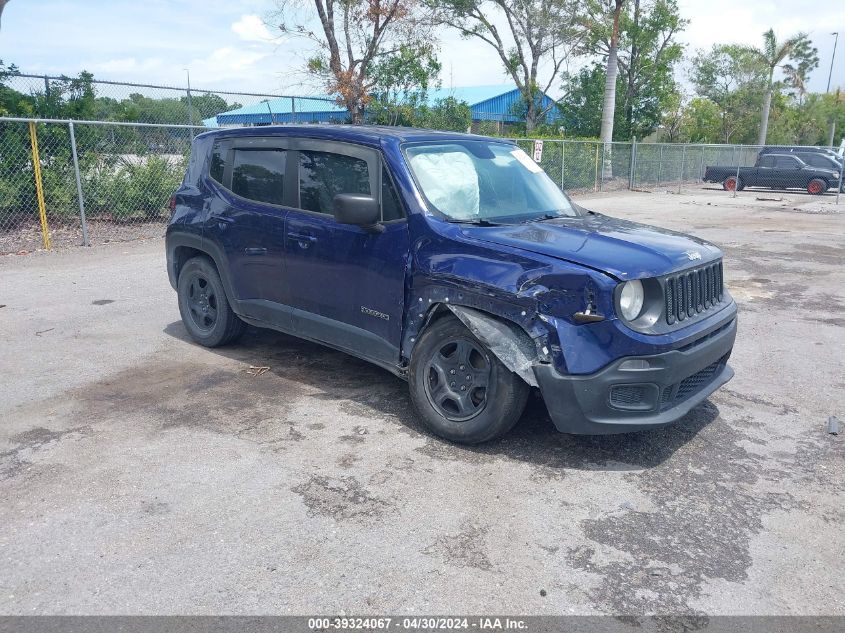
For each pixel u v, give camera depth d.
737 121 49.69
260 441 4.26
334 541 3.24
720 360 4.53
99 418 4.56
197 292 6.08
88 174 13.34
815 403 5.09
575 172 24.95
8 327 6.67
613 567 3.10
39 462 3.94
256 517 3.42
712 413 4.87
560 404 3.79
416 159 4.59
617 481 3.87
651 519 3.49
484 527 3.38
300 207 5.04
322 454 4.10
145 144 14.12
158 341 6.29
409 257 4.32
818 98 65.12
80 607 2.76
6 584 2.89
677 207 20.56
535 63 33.59
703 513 3.56
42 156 12.76
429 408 4.30
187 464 3.94
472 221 4.41
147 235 12.69
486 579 2.99
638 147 27.97
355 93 20.34
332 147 4.88
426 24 20.98
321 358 5.86
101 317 7.08
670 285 3.88
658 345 3.71
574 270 3.71
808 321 7.39
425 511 3.51
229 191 5.57
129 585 2.90
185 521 3.37
